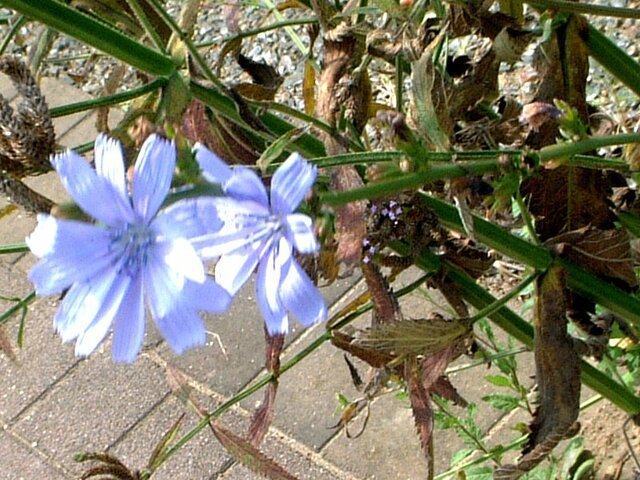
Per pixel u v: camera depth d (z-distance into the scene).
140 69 0.21
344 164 0.19
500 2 0.29
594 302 0.29
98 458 0.25
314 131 0.27
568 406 0.28
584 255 0.27
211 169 0.15
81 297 0.15
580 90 0.28
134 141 0.21
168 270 0.14
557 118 0.23
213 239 0.15
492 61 0.28
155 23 0.27
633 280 0.28
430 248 0.29
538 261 0.26
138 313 0.15
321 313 0.15
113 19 0.27
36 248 0.15
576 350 0.29
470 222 0.22
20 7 0.19
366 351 0.26
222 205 0.15
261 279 0.16
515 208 0.32
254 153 0.24
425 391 0.26
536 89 0.29
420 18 0.28
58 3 0.20
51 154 0.17
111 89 0.29
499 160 0.21
